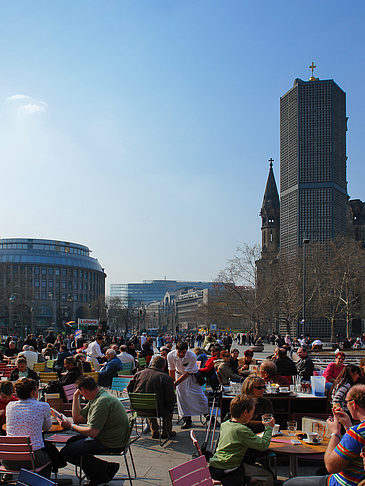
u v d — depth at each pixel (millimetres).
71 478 10711
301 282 91312
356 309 92875
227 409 13312
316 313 98312
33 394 9250
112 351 19234
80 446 9672
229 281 92438
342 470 6586
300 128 145750
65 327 161500
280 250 148250
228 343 52031
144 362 24906
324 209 142000
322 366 37094
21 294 129000
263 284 91125
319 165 143625
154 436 13984
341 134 148500
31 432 8930
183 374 14914
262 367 14305
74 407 10555
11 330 93625
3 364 21641
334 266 87562
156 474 10789
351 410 6848
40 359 24250
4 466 8883
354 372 12062
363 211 160000
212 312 95188
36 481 6645
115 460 11852
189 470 6434
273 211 160250
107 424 9766
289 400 12773
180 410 14945
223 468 8375
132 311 174375
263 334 125250
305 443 9086
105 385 18875
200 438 13945
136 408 13492
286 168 149875
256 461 9938
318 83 145875
